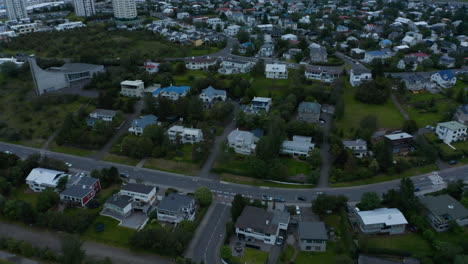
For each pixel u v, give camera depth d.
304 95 176.88
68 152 144.88
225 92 180.62
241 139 138.50
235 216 104.25
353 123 158.88
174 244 93.56
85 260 92.75
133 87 185.50
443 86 193.75
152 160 137.75
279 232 102.56
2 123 161.75
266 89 190.50
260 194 118.44
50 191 112.31
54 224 102.19
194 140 145.62
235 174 128.75
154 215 107.50
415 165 129.88
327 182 123.38
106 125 151.50
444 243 92.06
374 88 178.12
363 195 108.25
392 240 98.25
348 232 98.12
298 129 146.38
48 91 192.88
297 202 114.38
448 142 141.00
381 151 126.81
